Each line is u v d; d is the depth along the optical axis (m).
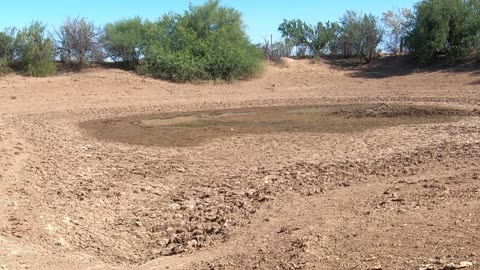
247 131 19.52
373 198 9.73
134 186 11.80
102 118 23.95
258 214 9.44
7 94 29.41
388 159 13.72
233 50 38.19
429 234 7.29
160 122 22.58
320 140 17.20
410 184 10.66
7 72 34.44
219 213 9.70
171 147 16.58
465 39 38.16
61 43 38.44
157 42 38.41
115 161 14.45
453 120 20.59
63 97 29.73
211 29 41.59
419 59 39.78
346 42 44.44
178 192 11.33
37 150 15.82
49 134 19.03
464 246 6.66
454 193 9.50
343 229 8.00
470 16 38.84
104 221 9.57
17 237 8.52
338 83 37.00
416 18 40.84
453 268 5.91
